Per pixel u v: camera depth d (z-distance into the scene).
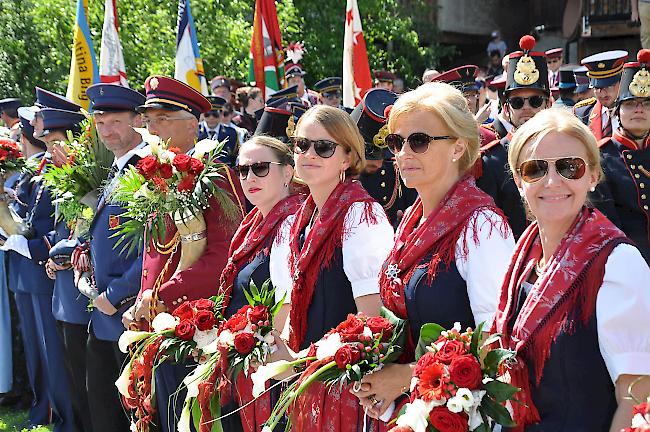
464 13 19.33
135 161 4.80
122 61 7.62
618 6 15.95
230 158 7.25
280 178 3.78
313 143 3.28
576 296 2.34
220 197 4.14
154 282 4.23
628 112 4.93
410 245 2.88
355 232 3.19
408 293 2.85
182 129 4.74
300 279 3.28
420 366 2.50
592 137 2.44
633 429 2.10
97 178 4.98
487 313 2.70
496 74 15.29
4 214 6.14
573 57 17.55
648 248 4.91
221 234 4.16
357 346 2.85
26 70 11.34
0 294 6.64
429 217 2.87
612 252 2.33
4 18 11.33
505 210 4.98
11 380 6.73
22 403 6.82
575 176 2.39
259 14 9.18
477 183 5.00
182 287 4.06
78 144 5.10
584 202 2.50
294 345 3.32
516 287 2.54
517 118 5.35
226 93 9.45
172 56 10.30
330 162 3.29
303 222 3.43
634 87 4.88
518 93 5.31
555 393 2.38
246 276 3.70
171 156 4.14
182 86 4.72
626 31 15.98
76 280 4.98
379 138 4.67
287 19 12.14
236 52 11.16
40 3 10.91
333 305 3.22
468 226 2.78
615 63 5.68
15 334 6.82
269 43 9.18
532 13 19.53
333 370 2.89
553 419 2.39
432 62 16.72
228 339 3.34
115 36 7.61
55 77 11.11
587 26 16.25
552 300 2.36
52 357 5.96
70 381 5.44
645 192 4.90
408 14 17.47
